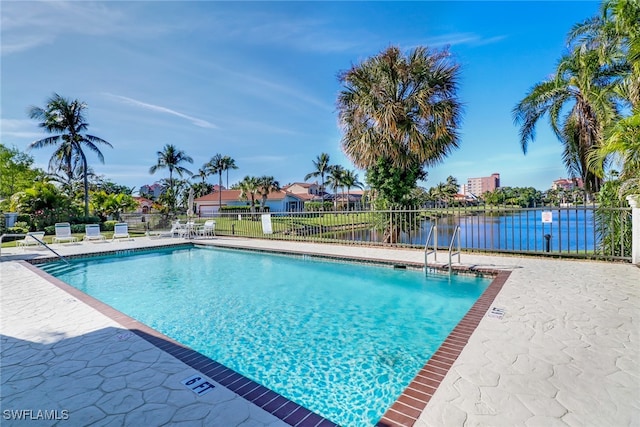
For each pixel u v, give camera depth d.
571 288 5.12
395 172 11.26
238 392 2.57
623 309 4.11
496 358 2.93
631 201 6.70
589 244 16.52
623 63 8.32
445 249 9.34
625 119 5.80
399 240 11.42
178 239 14.82
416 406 2.27
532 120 10.30
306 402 2.96
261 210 44.06
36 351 3.36
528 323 3.74
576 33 8.66
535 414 2.13
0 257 9.90
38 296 5.56
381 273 7.77
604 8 7.24
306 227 13.88
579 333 3.41
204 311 5.61
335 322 4.96
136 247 11.99
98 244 13.09
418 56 10.70
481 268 6.82
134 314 5.51
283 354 3.96
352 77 11.06
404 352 3.93
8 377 2.83
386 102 10.49
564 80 9.40
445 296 6.06
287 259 10.17
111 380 2.76
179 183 55.72
